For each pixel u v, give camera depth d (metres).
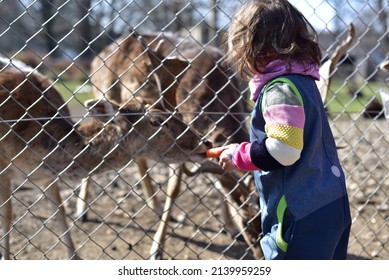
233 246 6.73
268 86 3.49
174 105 5.58
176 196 6.44
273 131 3.36
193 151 5.66
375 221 7.35
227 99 6.71
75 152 5.57
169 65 5.45
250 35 3.54
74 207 7.85
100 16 20.27
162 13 19.55
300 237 3.54
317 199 3.53
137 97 5.73
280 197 3.57
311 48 3.56
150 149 5.63
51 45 24.14
